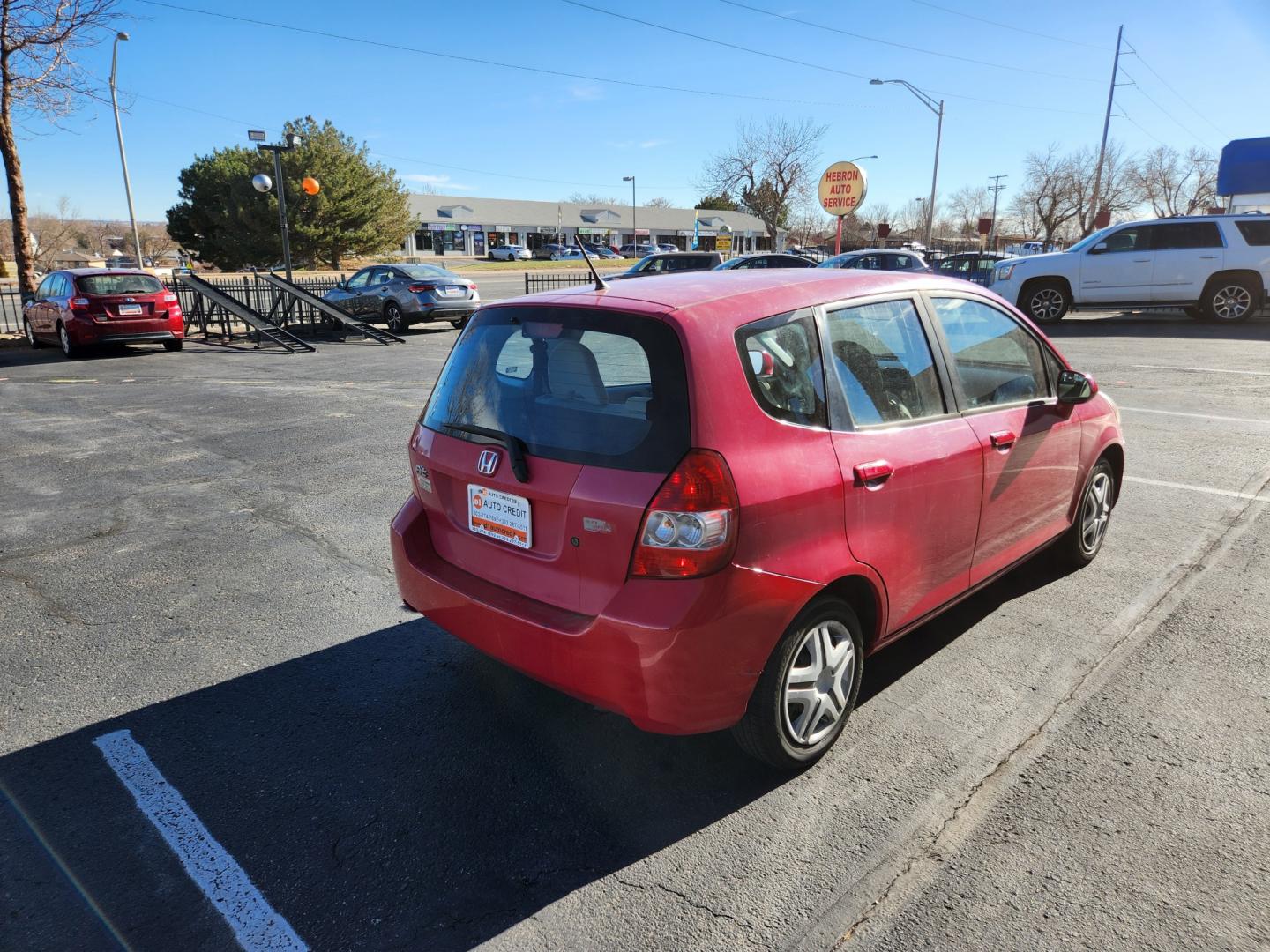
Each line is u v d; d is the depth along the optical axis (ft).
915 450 9.90
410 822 8.73
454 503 9.98
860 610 9.98
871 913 7.36
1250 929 7.06
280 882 7.89
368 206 150.10
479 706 10.97
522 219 279.69
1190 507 17.88
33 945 7.16
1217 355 38.96
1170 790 8.87
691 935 7.19
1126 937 7.02
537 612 8.77
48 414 30.27
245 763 9.75
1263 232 48.91
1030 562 15.08
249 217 140.77
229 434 26.81
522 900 7.64
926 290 11.07
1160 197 216.54
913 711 10.50
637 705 8.06
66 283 47.62
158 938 7.25
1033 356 12.77
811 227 250.16
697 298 8.79
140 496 20.06
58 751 10.00
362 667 11.99
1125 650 11.89
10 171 61.98
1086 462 13.79
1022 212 231.09
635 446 8.13
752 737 8.91
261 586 14.82
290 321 66.08
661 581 7.86
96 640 12.79
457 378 10.22
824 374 9.18
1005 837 8.25
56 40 59.06
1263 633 12.26
